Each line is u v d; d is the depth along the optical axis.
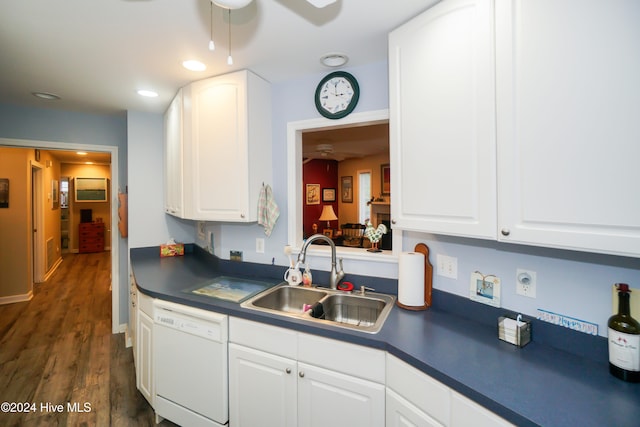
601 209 0.85
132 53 1.82
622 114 0.81
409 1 1.33
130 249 3.05
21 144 2.84
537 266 1.28
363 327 1.43
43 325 3.49
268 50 1.78
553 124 0.93
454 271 1.60
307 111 2.18
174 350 1.88
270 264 2.35
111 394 2.28
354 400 1.35
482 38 1.11
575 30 0.89
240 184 2.07
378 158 6.67
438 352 1.20
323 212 7.11
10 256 4.25
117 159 3.23
